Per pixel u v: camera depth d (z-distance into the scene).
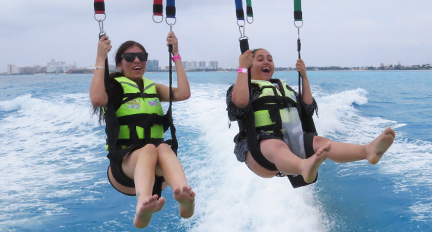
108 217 7.41
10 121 15.43
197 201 7.76
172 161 3.24
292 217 7.12
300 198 7.82
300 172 3.33
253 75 4.45
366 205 7.56
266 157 3.81
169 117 3.71
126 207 7.82
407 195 7.96
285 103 4.14
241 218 7.13
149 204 2.72
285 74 55.44
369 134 13.32
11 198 8.14
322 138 3.88
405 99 23.17
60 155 11.02
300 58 4.36
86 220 7.27
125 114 3.69
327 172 9.43
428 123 15.16
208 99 18.62
